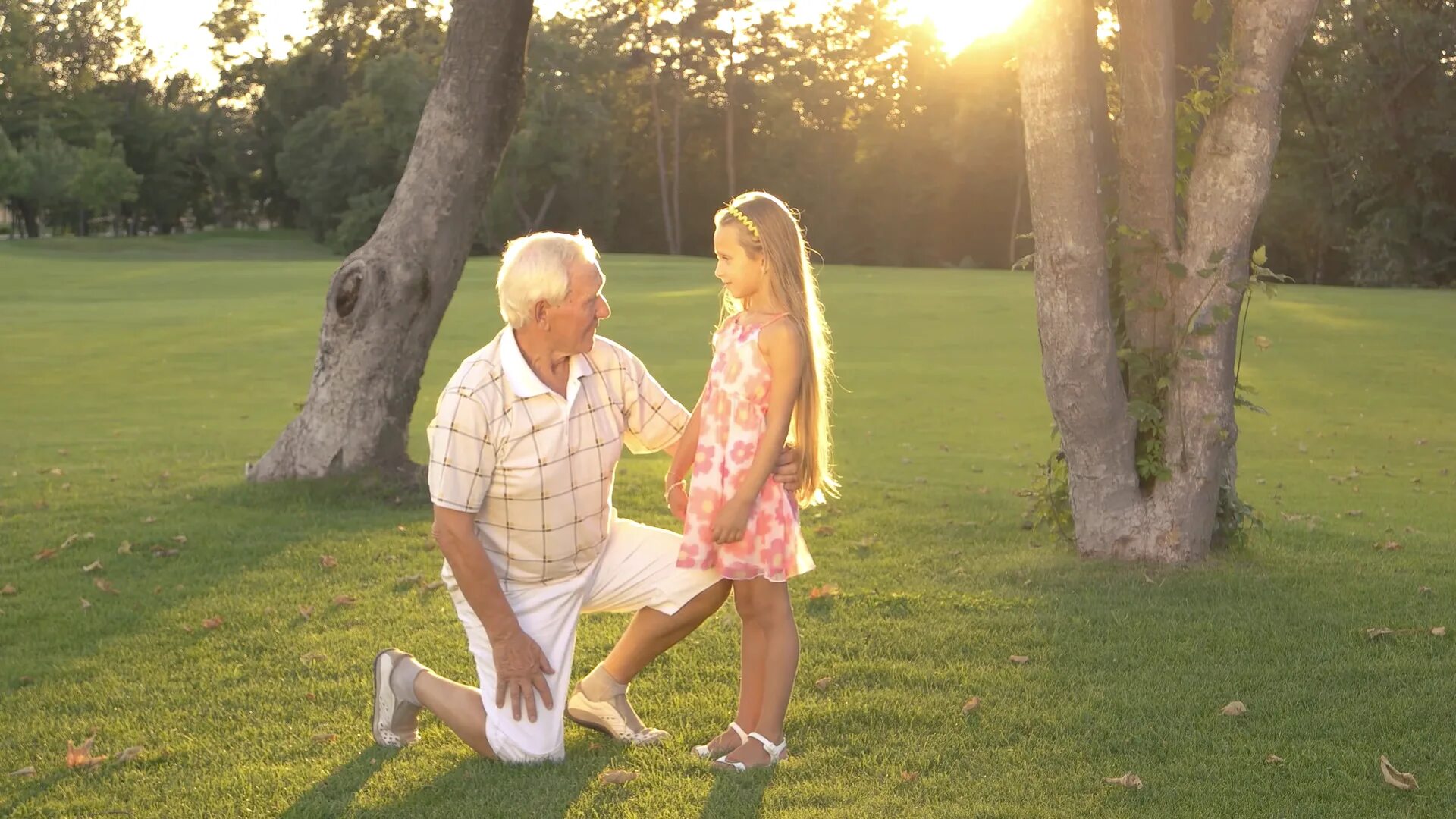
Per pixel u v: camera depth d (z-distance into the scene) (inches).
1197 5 221.3
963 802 128.9
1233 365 230.4
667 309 1043.3
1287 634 191.6
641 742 145.5
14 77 2827.3
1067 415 229.9
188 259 2260.1
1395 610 206.7
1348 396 663.1
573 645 139.4
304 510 300.0
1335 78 1852.9
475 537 130.9
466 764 138.1
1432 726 152.8
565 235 131.8
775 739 139.7
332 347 327.6
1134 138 225.6
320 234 2647.6
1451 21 1763.0
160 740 149.2
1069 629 193.2
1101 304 221.5
